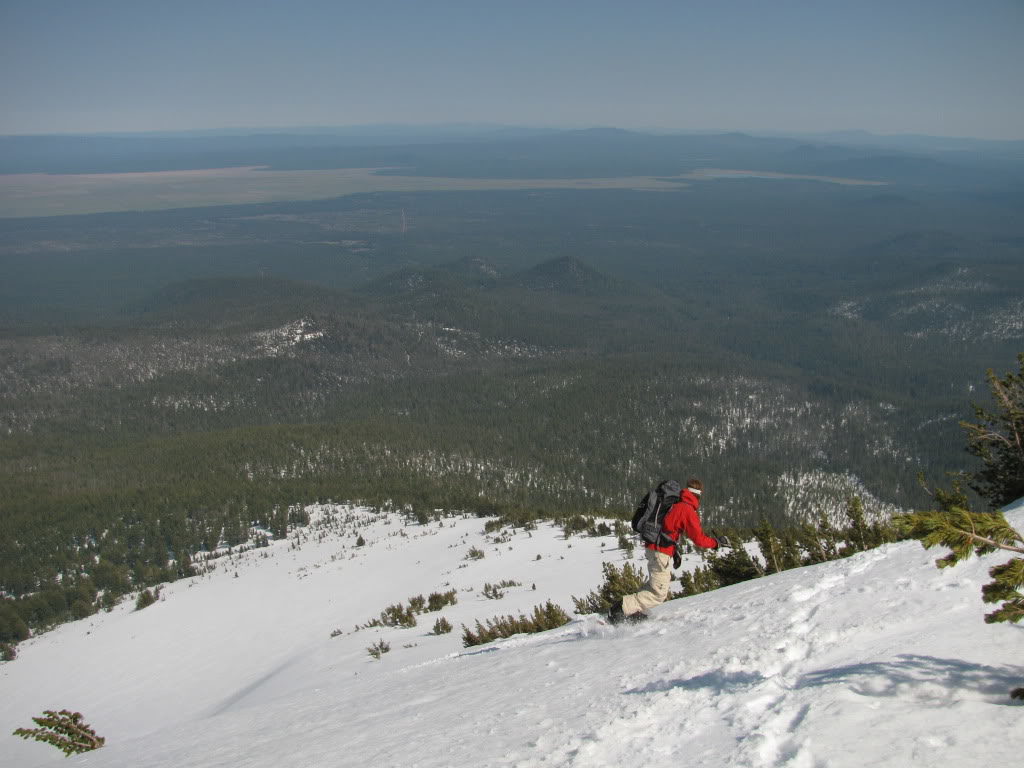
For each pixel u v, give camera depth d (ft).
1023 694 7.79
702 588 36.50
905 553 17.08
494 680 18.61
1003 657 9.07
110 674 142.10
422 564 155.33
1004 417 29.91
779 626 13.76
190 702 110.01
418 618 79.20
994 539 9.32
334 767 13.08
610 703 11.76
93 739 34.37
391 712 18.44
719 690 10.73
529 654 22.02
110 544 316.40
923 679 8.77
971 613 11.23
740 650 12.71
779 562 34.30
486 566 122.52
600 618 24.53
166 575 252.62
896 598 13.17
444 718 15.06
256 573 200.95
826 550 33.81
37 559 302.86
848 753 7.04
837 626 12.46
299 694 39.09
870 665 9.82
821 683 9.68
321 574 173.47
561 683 15.11
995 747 6.48
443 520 286.05
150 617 173.37
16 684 151.12
